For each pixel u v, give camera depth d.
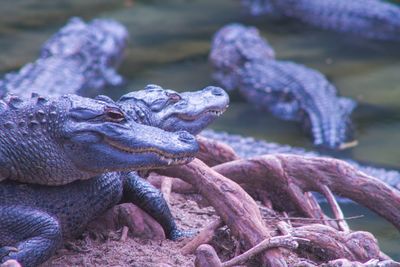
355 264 9.33
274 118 27.31
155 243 10.45
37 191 9.49
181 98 11.75
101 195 10.05
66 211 9.65
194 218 11.61
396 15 38.34
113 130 9.08
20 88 25.30
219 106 12.04
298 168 11.79
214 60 31.69
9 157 9.16
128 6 40.41
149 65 31.45
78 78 28.28
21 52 31.69
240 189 10.34
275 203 12.34
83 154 9.13
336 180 11.72
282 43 36.00
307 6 40.22
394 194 11.55
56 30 35.25
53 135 9.22
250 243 9.85
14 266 8.24
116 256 9.90
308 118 25.97
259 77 30.16
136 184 10.62
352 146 23.77
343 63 32.88
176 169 10.86
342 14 39.09
